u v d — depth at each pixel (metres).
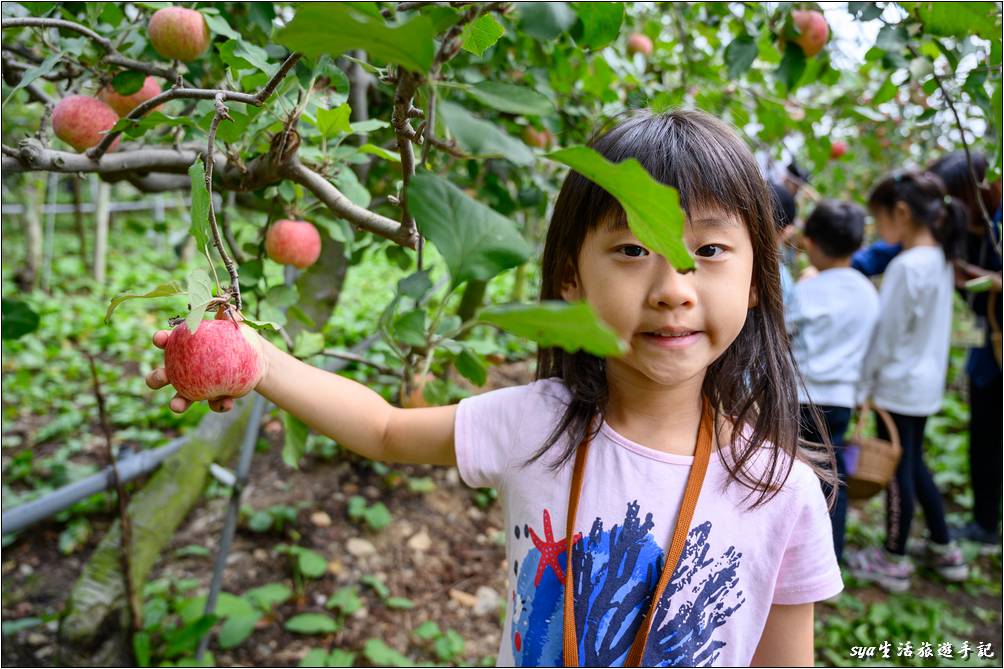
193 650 2.20
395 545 2.89
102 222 6.36
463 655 2.40
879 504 3.59
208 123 1.06
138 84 1.26
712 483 1.09
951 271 2.69
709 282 0.93
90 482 1.88
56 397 4.04
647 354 0.94
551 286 1.10
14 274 6.10
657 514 1.09
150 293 0.78
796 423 1.12
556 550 1.11
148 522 2.10
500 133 0.55
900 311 2.60
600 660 1.08
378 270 7.25
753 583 1.10
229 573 2.63
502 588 2.73
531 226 3.28
